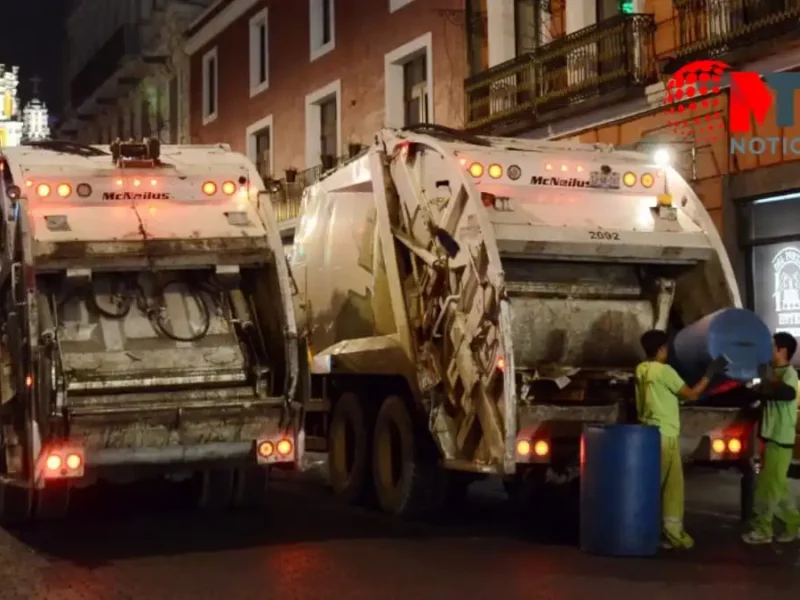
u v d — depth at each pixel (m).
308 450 13.00
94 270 9.52
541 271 10.05
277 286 9.67
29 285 8.98
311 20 27.00
